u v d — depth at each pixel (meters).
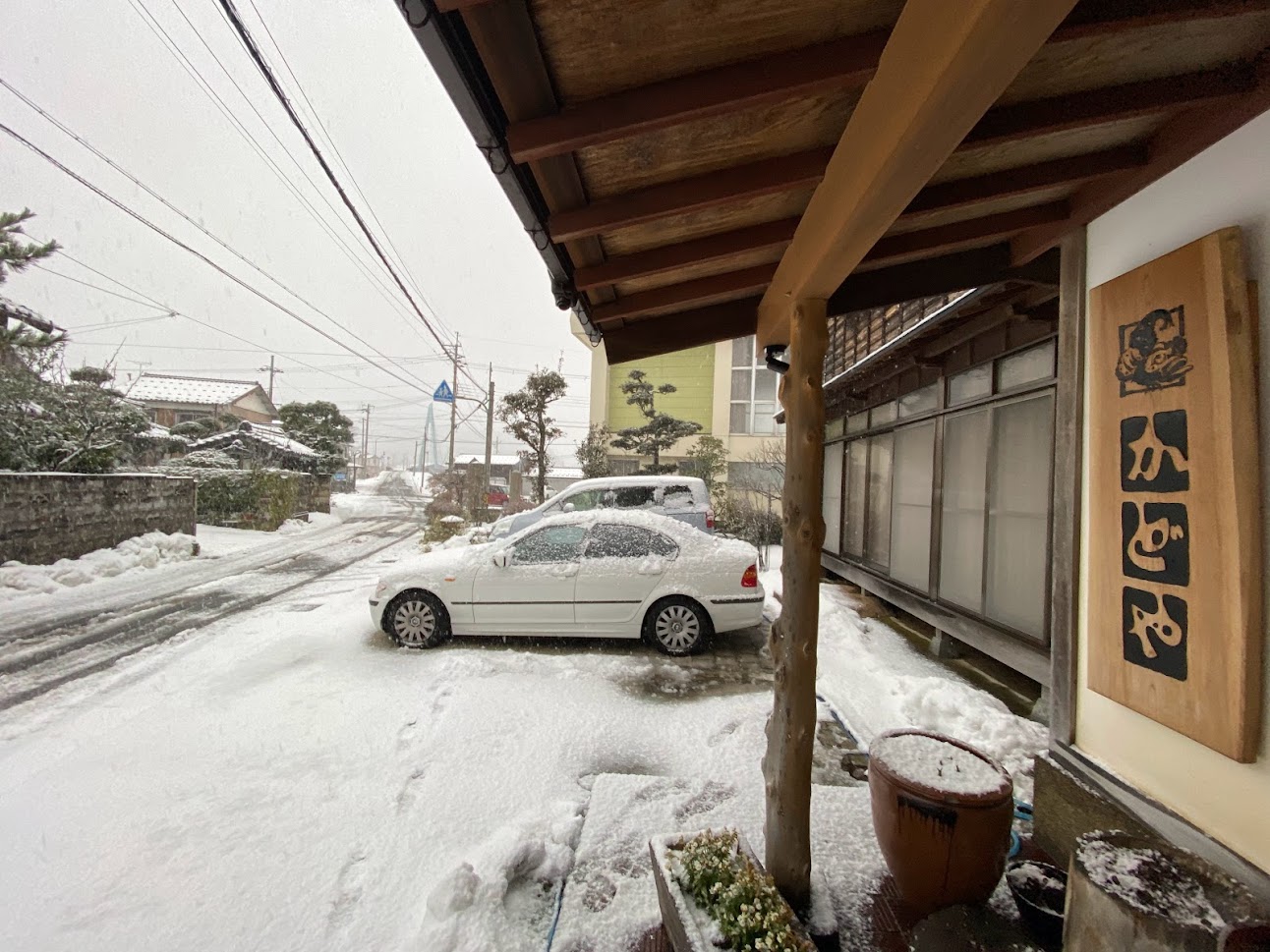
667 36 1.40
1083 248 2.53
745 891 1.78
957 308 4.01
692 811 2.80
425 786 3.04
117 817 2.79
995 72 1.06
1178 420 1.98
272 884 2.36
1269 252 1.77
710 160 1.90
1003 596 4.52
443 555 5.66
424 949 2.00
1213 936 1.29
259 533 15.18
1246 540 1.76
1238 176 1.85
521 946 2.06
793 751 2.08
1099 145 2.10
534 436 18.42
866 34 1.48
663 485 8.88
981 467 4.87
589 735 3.61
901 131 1.25
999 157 2.04
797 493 2.10
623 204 2.00
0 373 9.78
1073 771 2.47
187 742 3.53
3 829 2.71
